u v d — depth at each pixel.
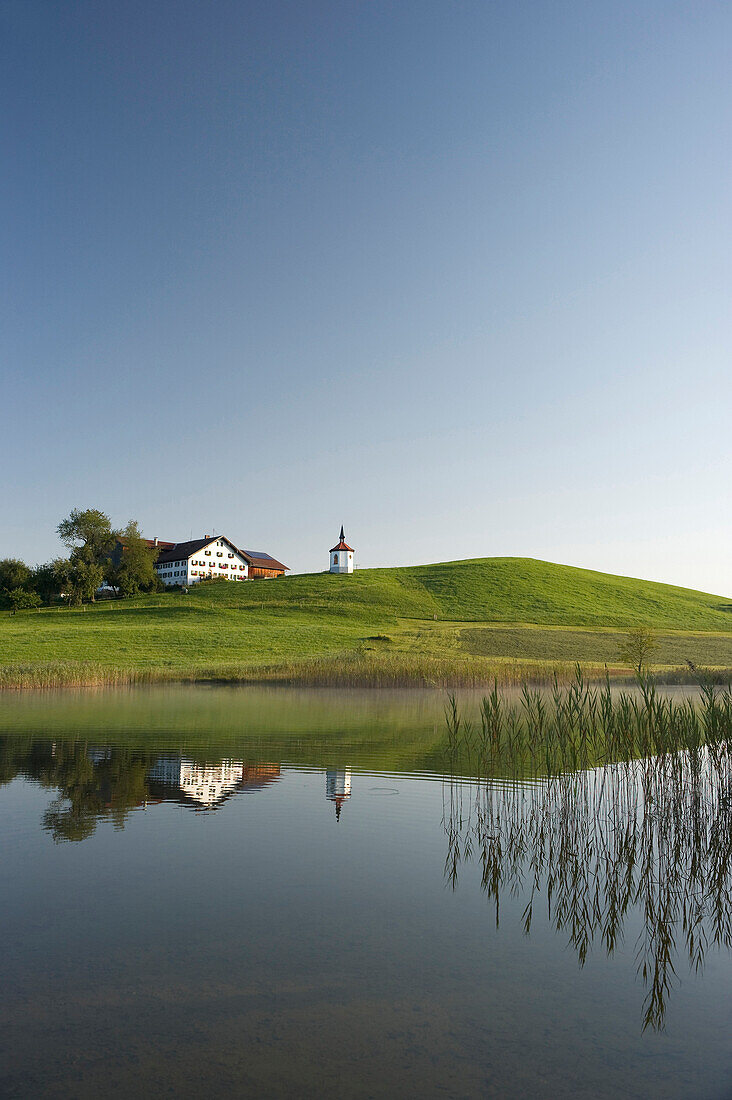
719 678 47.16
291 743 23.12
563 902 9.95
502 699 41.62
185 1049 6.16
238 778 17.44
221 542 154.75
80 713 32.19
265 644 78.12
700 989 7.51
